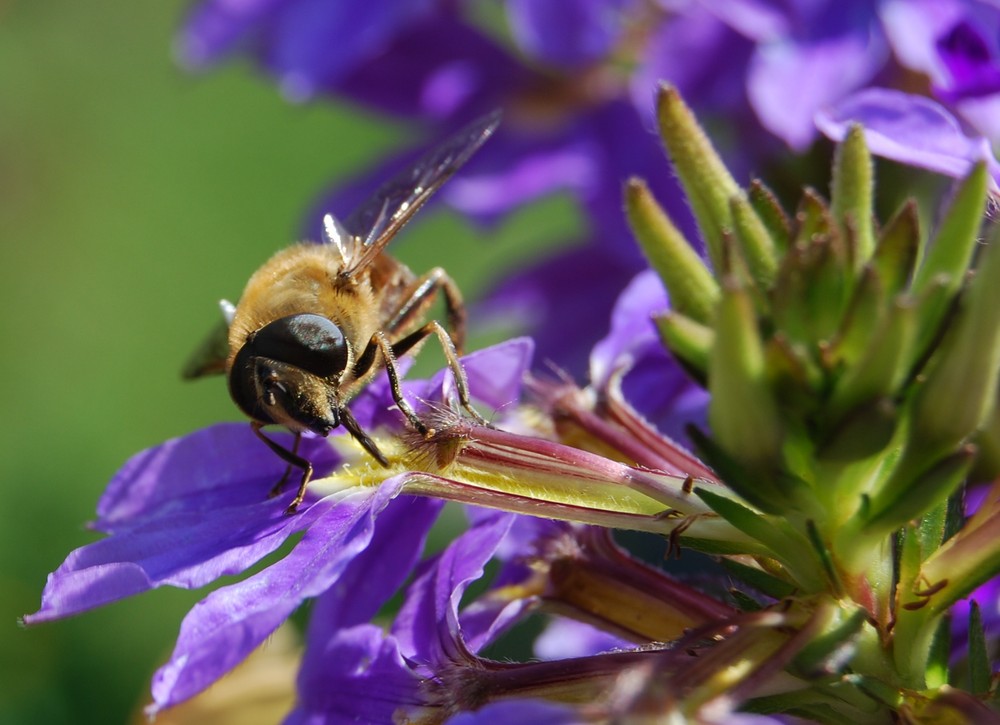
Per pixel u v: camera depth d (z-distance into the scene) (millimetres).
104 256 326
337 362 135
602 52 163
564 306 170
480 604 132
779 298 121
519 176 168
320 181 326
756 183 124
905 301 118
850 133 123
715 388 119
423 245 286
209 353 148
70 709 221
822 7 155
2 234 331
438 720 125
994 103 139
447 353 132
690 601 130
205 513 130
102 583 124
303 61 166
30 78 359
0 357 311
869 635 123
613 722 116
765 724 117
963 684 129
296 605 121
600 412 134
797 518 122
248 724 143
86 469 285
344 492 129
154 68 358
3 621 235
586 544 131
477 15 186
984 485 135
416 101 172
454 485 126
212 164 334
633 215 124
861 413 119
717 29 159
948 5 147
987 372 119
